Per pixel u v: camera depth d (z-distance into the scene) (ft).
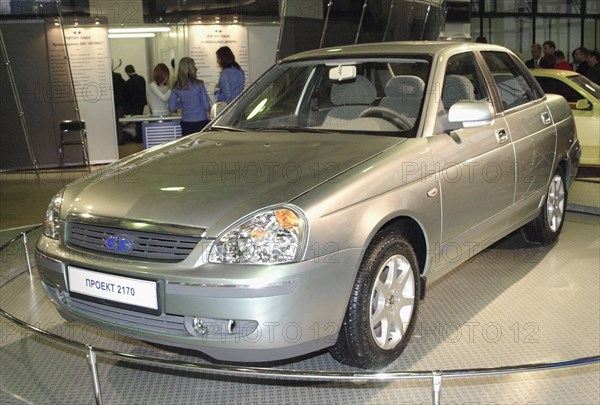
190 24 36.14
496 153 12.74
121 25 34.63
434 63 12.30
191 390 10.12
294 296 8.66
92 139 35.19
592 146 27.22
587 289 13.58
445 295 13.46
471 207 11.97
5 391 10.17
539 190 14.97
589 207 19.57
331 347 9.82
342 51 13.67
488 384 9.92
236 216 8.94
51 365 11.09
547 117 15.26
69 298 10.11
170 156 11.35
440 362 10.57
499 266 15.12
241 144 11.65
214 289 8.56
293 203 9.00
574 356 10.70
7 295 14.35
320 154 10.57
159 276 8.85
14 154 33.71
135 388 10.24
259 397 9.84
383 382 10.09
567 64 35.53
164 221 9.14
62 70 33.53
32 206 24.17
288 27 35.12
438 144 11.24
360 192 9.52
